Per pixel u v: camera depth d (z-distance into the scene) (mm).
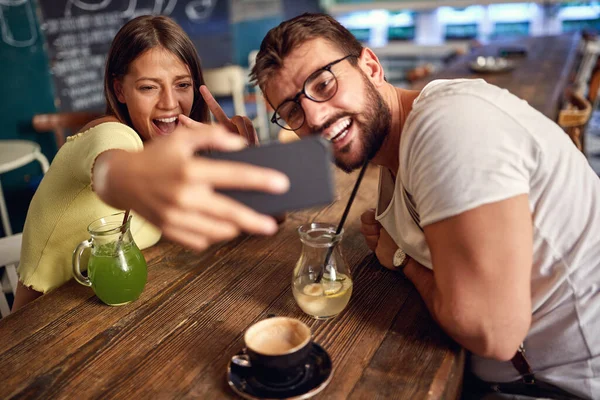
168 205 562
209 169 539
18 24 3283
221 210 560
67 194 1201
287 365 769
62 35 3590
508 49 4148
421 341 918
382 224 1148
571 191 945
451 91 927
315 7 6469
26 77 3383
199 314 1015
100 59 3930
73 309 1053
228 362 875
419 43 6289
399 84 6215
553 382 1019
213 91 3967
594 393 988
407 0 6000
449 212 831
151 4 4309
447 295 859
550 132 925
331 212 1489
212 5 4945
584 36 4609
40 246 1260
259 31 5738
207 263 1215
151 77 1356
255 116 4566
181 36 1393
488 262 821
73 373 863
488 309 835
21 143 2924
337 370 847
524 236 832
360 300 1051
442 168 844
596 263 963
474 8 6000
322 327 961
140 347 922
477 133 848
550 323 1010
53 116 3055
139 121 1427
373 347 903
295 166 629
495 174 825
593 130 4801
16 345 940
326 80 976
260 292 1087
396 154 1117
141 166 573
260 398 775
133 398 803
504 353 866
